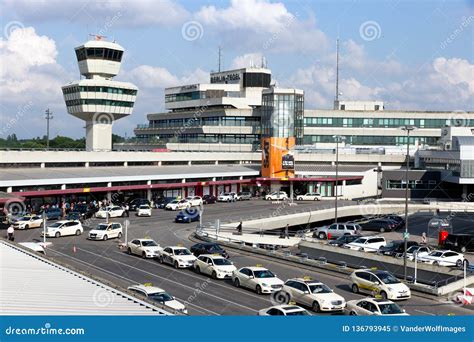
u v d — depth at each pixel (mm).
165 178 91938
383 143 133500
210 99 141500
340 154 121562
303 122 128125
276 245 60281
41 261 26891
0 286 20984
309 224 83000
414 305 36250
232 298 36688
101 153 94188
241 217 75875
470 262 52781
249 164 120750
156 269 45875
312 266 48250
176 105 152125
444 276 44281
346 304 32125
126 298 20656
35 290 20719
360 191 111938
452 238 60312
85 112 111250
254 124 134500
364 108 145125
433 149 114500
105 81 111500
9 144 144875
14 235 60625
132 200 88750
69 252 52438
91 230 60844
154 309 19422
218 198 98875
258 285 38000
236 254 53938
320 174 110000
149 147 147625
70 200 81375
